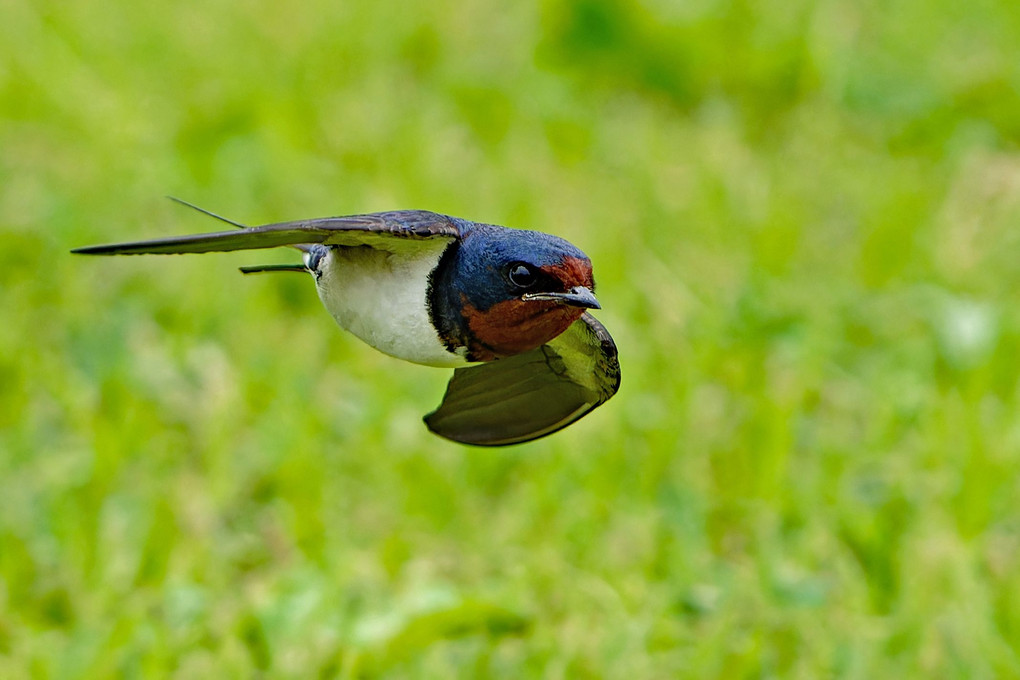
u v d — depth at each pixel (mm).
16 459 10484
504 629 9055
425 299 5973
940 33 17969
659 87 16750
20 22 17156
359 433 10844
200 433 10797
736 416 11211
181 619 9094
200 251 5422
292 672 8695
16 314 12133
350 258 5977
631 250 13500
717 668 8750
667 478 10570
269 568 9859
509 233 6008
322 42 17156
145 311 12430
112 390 11078
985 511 9953
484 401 6949
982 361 11531
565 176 14977
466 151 15289
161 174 14609
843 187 15000
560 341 6570
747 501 10328
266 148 14742
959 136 16000
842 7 18281
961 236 13875
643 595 9422
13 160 14812
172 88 16266
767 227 13516
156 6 17953
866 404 11531
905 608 9211
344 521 10203
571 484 10422
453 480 10453
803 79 16578
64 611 9312
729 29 16516
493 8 18125
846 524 9812
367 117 15711
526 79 16578
